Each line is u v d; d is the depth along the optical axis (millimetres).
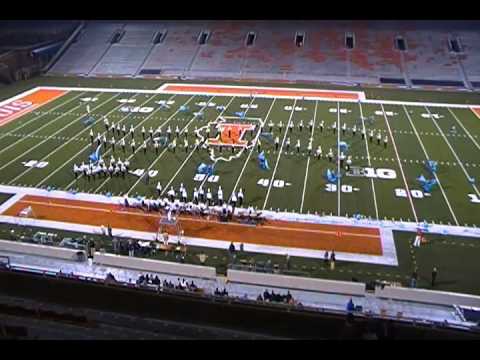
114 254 15297
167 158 23312
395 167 22297
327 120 29469
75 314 12633
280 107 32594
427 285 13922
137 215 18000
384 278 14297
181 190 18922
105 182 20703
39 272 13961
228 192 19672
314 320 11852
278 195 19469
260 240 16406
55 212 18281
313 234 16750
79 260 15133
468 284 13961
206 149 24422
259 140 25750
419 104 33750
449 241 16234
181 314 12359
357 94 36812
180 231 16859
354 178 21078
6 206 18766
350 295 13383
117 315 12484
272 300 12672
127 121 29141
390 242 16234
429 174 21500
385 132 27266
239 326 11984
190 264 14906
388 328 11484
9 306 13039
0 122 29125
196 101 34094
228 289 13664
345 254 15578
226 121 29109
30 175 21500
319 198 19234
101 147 24797
